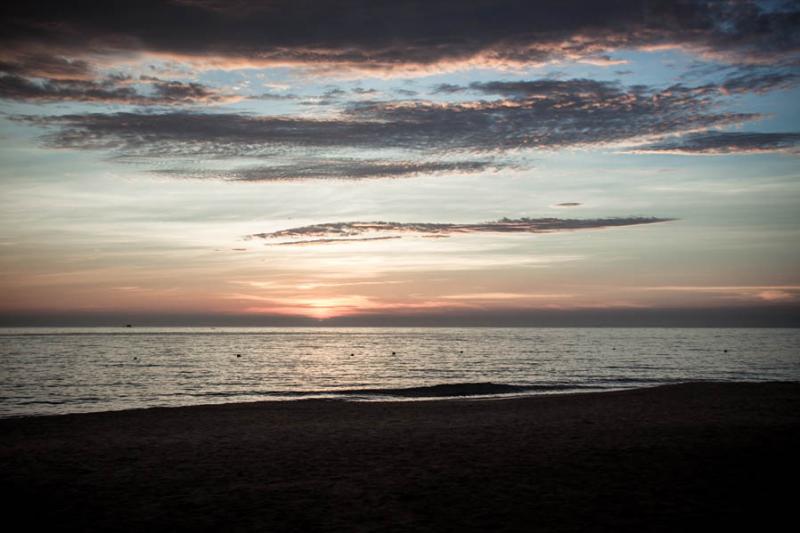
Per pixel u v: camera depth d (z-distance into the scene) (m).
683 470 9.53
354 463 10.91
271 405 22.27
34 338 166.25
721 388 24.52
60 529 7.32
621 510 7.58
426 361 69.12
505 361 68.19
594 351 93.50
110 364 61.22
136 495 8.83
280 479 9.73
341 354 87.19
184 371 53.03
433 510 7.81
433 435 13.92
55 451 12.50
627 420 15.64
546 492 8.53
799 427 13.14
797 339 174.75
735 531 6.74
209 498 8.62
